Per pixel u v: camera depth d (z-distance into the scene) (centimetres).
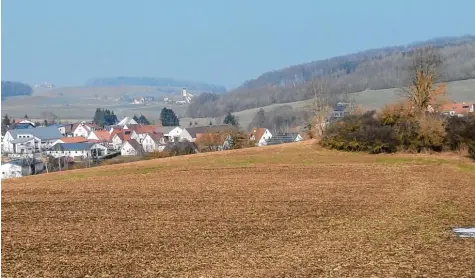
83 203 4684
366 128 8344
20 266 2602
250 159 7944
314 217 3966
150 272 2495
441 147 8144
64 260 2725
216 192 5291
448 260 2617
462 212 4078
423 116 8281
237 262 2662
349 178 6259
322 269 2489
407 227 3522
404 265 2531
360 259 2666
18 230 3528
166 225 3688
